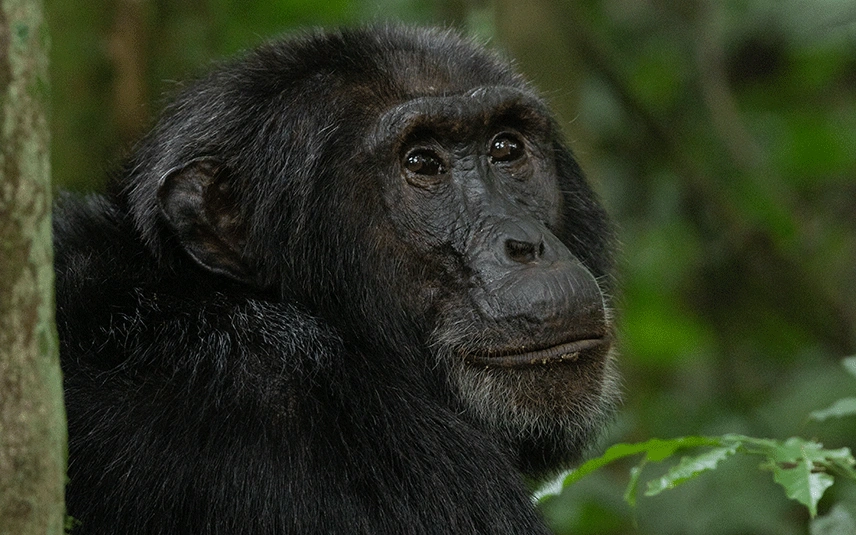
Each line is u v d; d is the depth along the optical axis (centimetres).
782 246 2373
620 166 2395
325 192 1016
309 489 868
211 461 857
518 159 1086
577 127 1869
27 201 495
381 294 1020
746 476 1777
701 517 1709
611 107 2312
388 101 1050
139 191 1034
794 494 870
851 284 2578
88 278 963
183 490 848
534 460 1098
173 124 1085
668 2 2398
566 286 969
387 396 978
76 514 839
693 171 2328
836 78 2794
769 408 2186
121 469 849
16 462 507
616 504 1689
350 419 929
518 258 991
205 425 873
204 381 905
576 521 1725
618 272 1282
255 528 850
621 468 1925
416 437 962
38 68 493
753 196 2378
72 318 929
